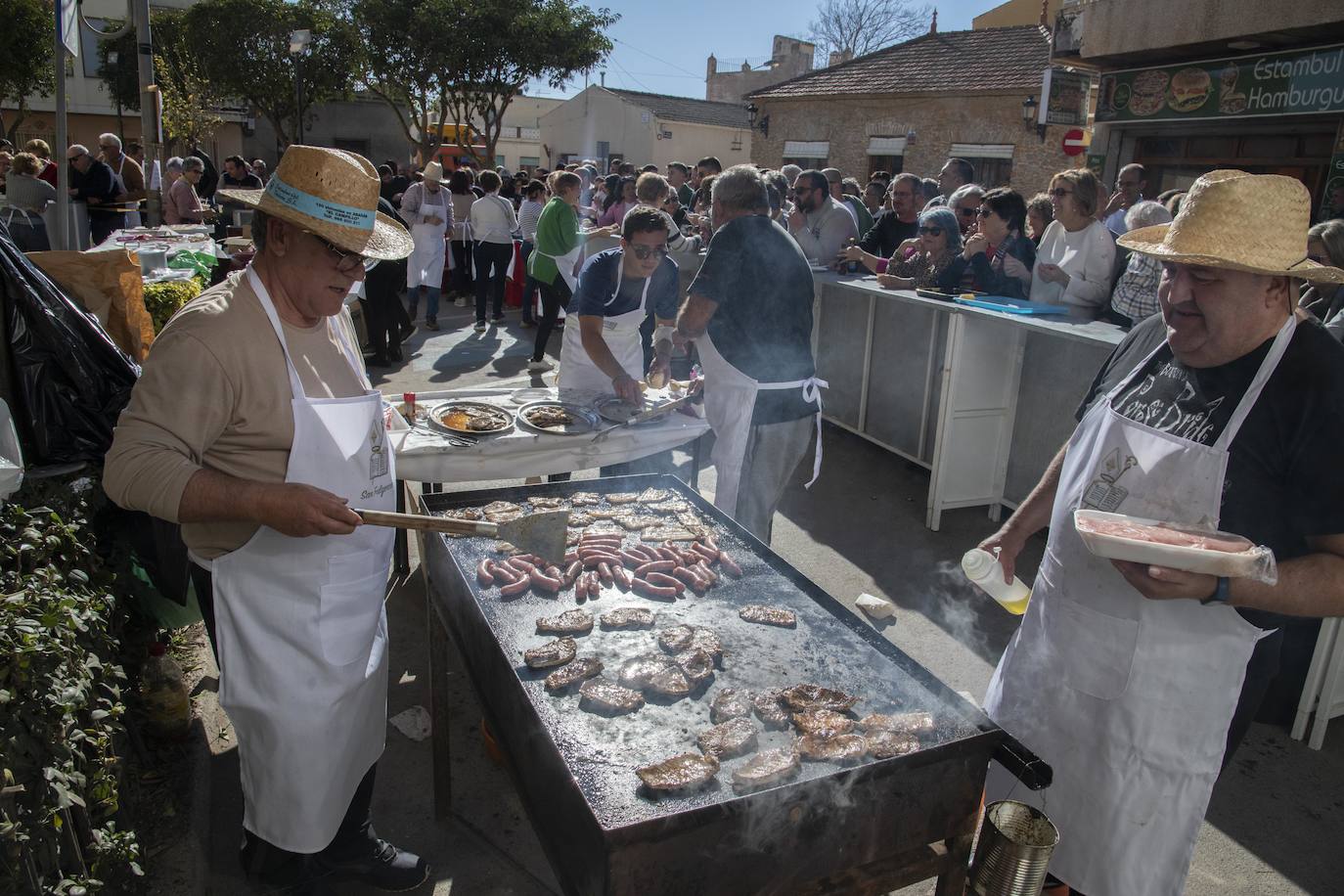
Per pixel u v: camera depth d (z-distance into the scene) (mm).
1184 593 1527
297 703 1933
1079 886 1907
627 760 1658
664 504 2973
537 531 1837
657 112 32594
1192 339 1660
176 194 10844
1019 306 4637
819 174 7012
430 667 2584
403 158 33062
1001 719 2070
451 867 2494
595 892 1476
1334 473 1514
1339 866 2605
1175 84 9430
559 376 4160
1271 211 1537
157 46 24047
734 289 3391
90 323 2443
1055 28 10477
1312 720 3158
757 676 1980
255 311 1781
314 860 2256
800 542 4750
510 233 9711
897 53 19750
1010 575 2139
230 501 1665
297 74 19266
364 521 1750
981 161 16828
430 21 23062
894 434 6090
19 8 19266
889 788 1621
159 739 2715
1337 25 7516
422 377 7582
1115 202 7453
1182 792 1782
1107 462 1817
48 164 10164
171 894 2188
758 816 1507
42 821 1569
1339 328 3129
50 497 2227
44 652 1647
